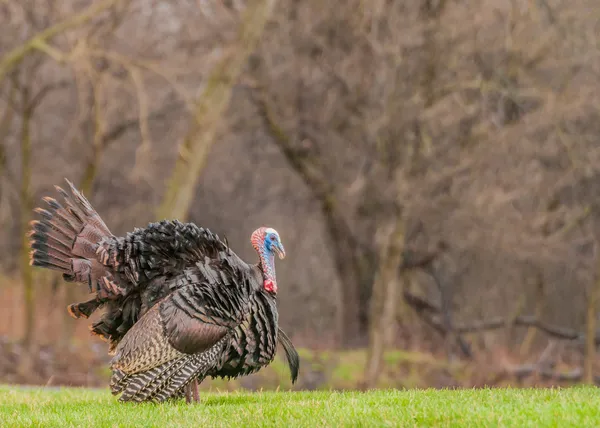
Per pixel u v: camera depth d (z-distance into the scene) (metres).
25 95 92.69
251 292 31.52
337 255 104.06
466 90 85.00
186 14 89.69
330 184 98.06
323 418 25.70
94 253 30.56
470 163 80.50
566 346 98.06
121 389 30.17
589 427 22.30
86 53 73.81
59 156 112.31
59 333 87.38
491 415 23.91
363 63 89.25
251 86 91.44
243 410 27.95
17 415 29.50
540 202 87.81
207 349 30.31
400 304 99.81
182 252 30.73
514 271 98.56
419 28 80.56
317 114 95.88
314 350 92.56
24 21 84.62
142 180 106.62
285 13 89.31
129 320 30.98
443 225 83.50
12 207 113.38
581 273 94.38
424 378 86.94
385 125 82.88
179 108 96.81
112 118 95.44
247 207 129.62
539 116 78.44
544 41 79.69
